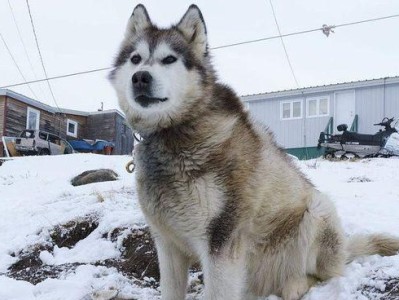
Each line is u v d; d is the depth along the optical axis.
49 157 11.68
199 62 2.59
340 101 16.31
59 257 3.70
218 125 2.37
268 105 17.50
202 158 2.29
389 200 4.34
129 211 4.12
